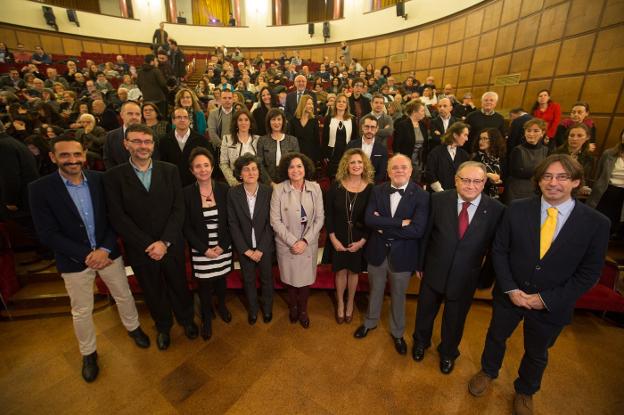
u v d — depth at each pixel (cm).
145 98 392
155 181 173
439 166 262
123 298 185
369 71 940
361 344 200
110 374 177
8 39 912
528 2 560
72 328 217
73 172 152
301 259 198
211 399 162
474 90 721
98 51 1066
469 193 146
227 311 221
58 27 988
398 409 157
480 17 694
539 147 237
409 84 731
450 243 156
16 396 164
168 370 180
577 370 180
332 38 1132
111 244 170
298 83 379
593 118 436
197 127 332
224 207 198
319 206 204
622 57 399
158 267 181
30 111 367
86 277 167
